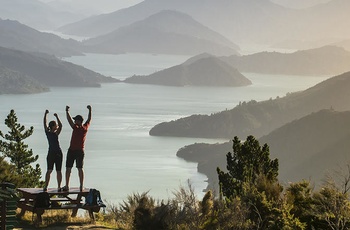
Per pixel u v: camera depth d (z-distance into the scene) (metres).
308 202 17.27
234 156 21.45
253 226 16.06
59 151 17.16
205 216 15.98
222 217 15.89
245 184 18.50
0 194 14.73
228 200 17.44
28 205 16.80
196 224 15.65
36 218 16.88
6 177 23.70
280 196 17.89
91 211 17.25
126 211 17.12
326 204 16.62
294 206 17.34
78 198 17.23
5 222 14.74
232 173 21.08
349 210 16.33
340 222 16.00
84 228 16.08
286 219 16.28
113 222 17.28
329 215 16.33
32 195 16.78
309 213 16.75
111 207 18.06
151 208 16.14
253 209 16.72
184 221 15.82
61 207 16.83
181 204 16.28
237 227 15.83
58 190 17.17
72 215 17.38
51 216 17.27
